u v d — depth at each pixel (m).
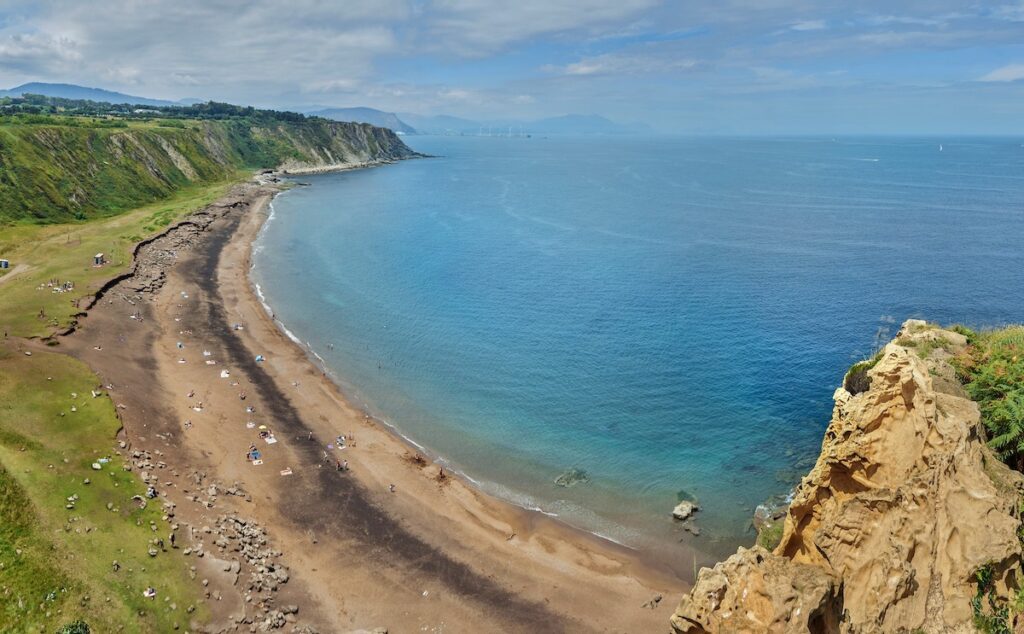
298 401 60.84
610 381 67.12
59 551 34.78
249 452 50.62
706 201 195.50
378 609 36.69
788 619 19.45
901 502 22.98
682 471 50.91
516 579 39.78
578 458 53.28
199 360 66.88
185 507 41.97
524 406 62.22
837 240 133.12
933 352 37.75
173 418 53.41
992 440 28.00
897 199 195.75
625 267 112.88
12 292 74.75
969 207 177.50
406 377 68.69
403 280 105.69
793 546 28.75
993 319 81.38
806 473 49.62
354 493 47.28
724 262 115.25
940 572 21.89
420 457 52.78
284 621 34.78
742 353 73.12
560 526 45.03
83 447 44.50
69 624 30.53
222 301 88.19
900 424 25.45
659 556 41.97
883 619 21.56
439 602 37.56
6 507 36.28
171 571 36.00
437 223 158.00
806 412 59.12
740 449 53.59
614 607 37.66
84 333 66.62
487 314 88.50
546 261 118.12
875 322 81.94
